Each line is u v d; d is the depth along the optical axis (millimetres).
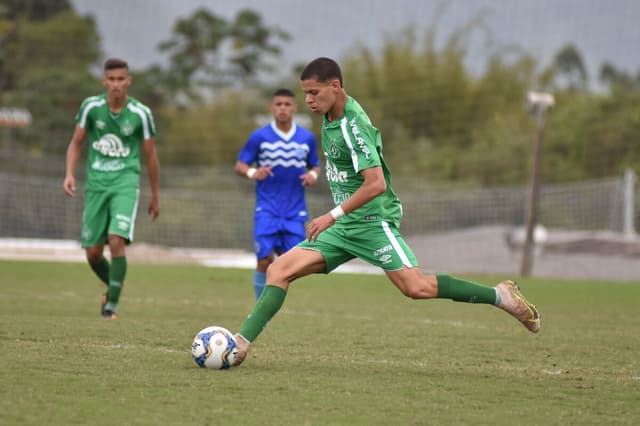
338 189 22000
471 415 16625
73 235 98312
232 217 101312
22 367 19828
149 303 37625
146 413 15922
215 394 17688
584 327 32781
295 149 33812
